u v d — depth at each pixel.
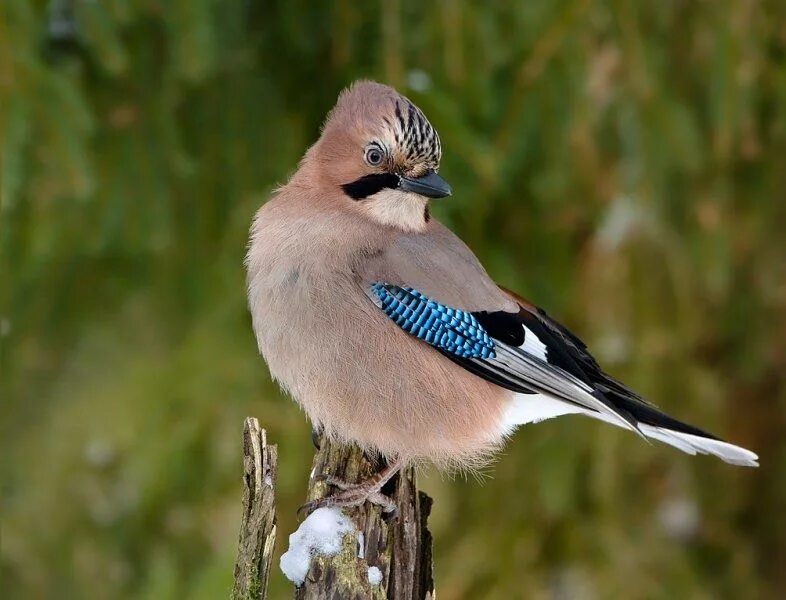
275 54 10.23
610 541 10.84
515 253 10.70
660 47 9.85
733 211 10.87
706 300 11.30
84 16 8.95
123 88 9.66
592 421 10.87
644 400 8.98
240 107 10.14
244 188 10.18
